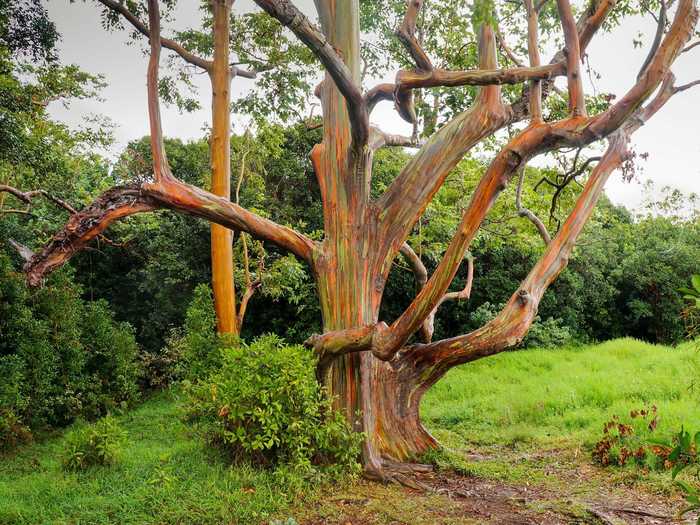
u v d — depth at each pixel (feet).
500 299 64.54
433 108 33.22
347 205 24.76
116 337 42.93
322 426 21.91
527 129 20.03
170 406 40.91
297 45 43.11
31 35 33.60
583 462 24.61
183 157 60.08
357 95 20.38
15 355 33.30
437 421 34.86
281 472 20.18
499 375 47.42
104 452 22.89
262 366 22.08
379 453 24.11
